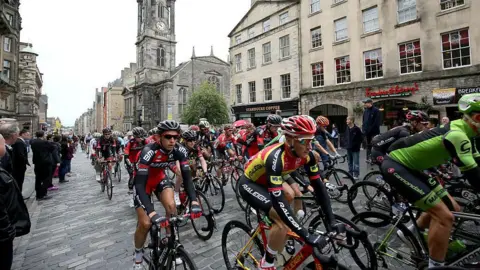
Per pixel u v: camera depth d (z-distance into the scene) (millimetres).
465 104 2342
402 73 13789
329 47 16734
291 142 2246
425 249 2711
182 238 4230
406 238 2758
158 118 42188
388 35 14109
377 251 2883
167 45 45094
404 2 13672
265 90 20875
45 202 6879
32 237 4500
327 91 16672
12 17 29156
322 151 5676
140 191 2770
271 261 2482
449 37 12297
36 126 46156
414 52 13336
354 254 2613
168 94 39750
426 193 2482
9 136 4094
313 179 2541
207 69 43562
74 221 5285
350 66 15734
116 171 9938
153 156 3029
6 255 2387
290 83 18938
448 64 12305
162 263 2551
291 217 2098
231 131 7254
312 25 17656
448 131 2387
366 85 14883
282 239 2428
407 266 2891
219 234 4297
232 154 7031
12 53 28922
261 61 20969
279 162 2270
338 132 16672
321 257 2172
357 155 7484
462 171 2367
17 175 5770
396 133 4289
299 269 2785
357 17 15383
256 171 2605
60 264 3543
